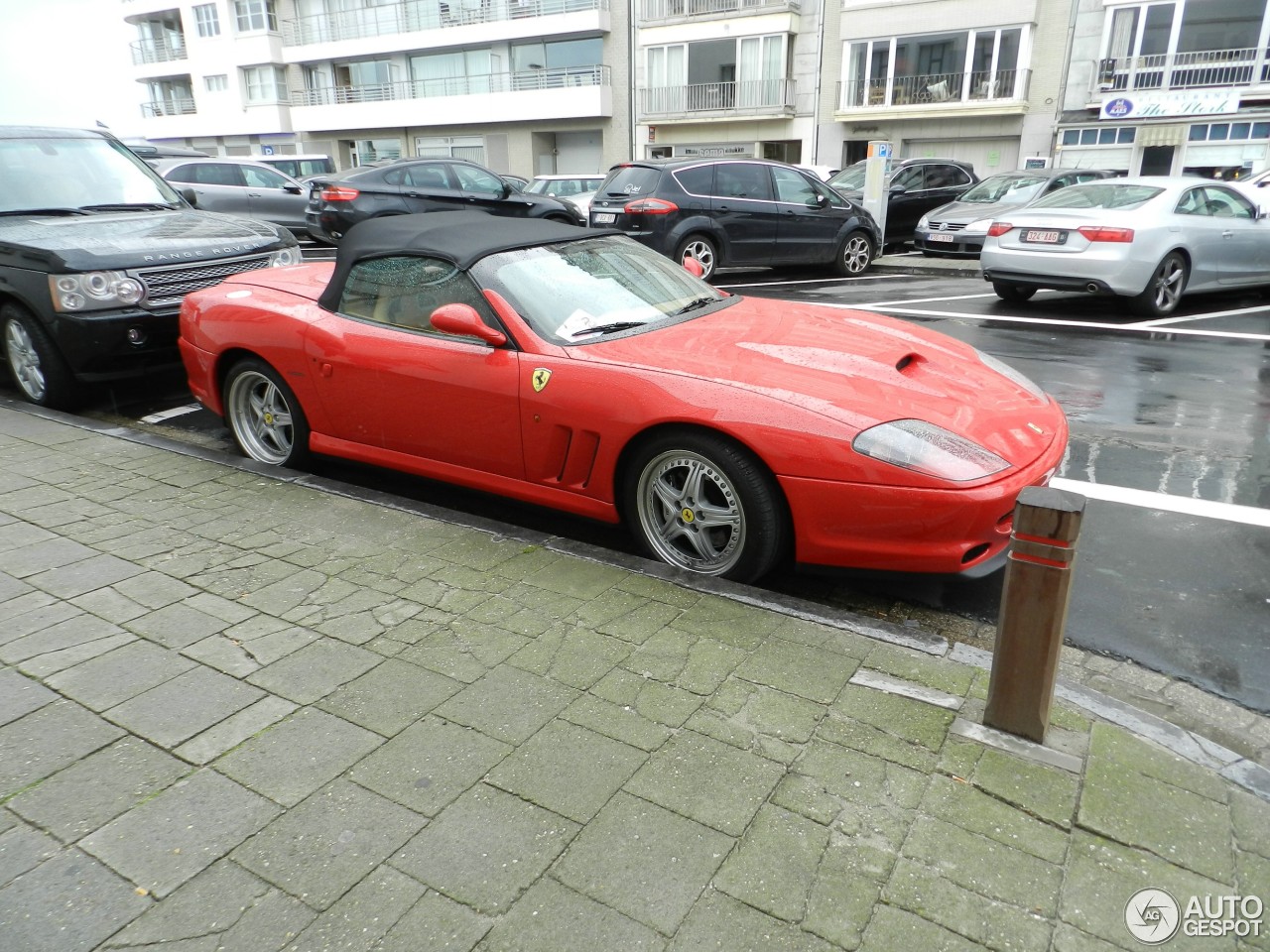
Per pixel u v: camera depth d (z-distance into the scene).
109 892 1.84
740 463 3.04
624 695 2.48
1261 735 2.54
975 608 3.28
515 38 35.50
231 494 4.04
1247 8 24.27
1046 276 8.73
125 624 2.89
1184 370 6.51
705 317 3.92
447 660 2.66
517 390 3.47
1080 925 1.76
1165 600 3.26
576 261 4.02
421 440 3.88
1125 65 26.06
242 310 4.39
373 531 3.61
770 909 1.78
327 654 2.70
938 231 13.61
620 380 3.25
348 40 39.88
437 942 1.71
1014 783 2.13
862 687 2.52
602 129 35.75
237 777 2.17
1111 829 1.99
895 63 29.45
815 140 31.75
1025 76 27.28
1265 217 9.28
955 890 1.83
